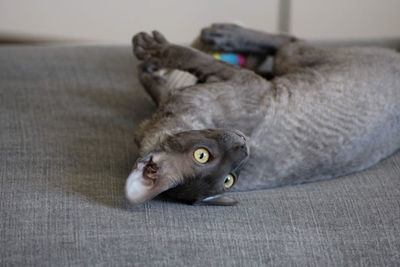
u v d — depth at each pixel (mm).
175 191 679
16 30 1353
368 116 792
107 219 664
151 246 642
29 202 680
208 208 699
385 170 799
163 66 817
